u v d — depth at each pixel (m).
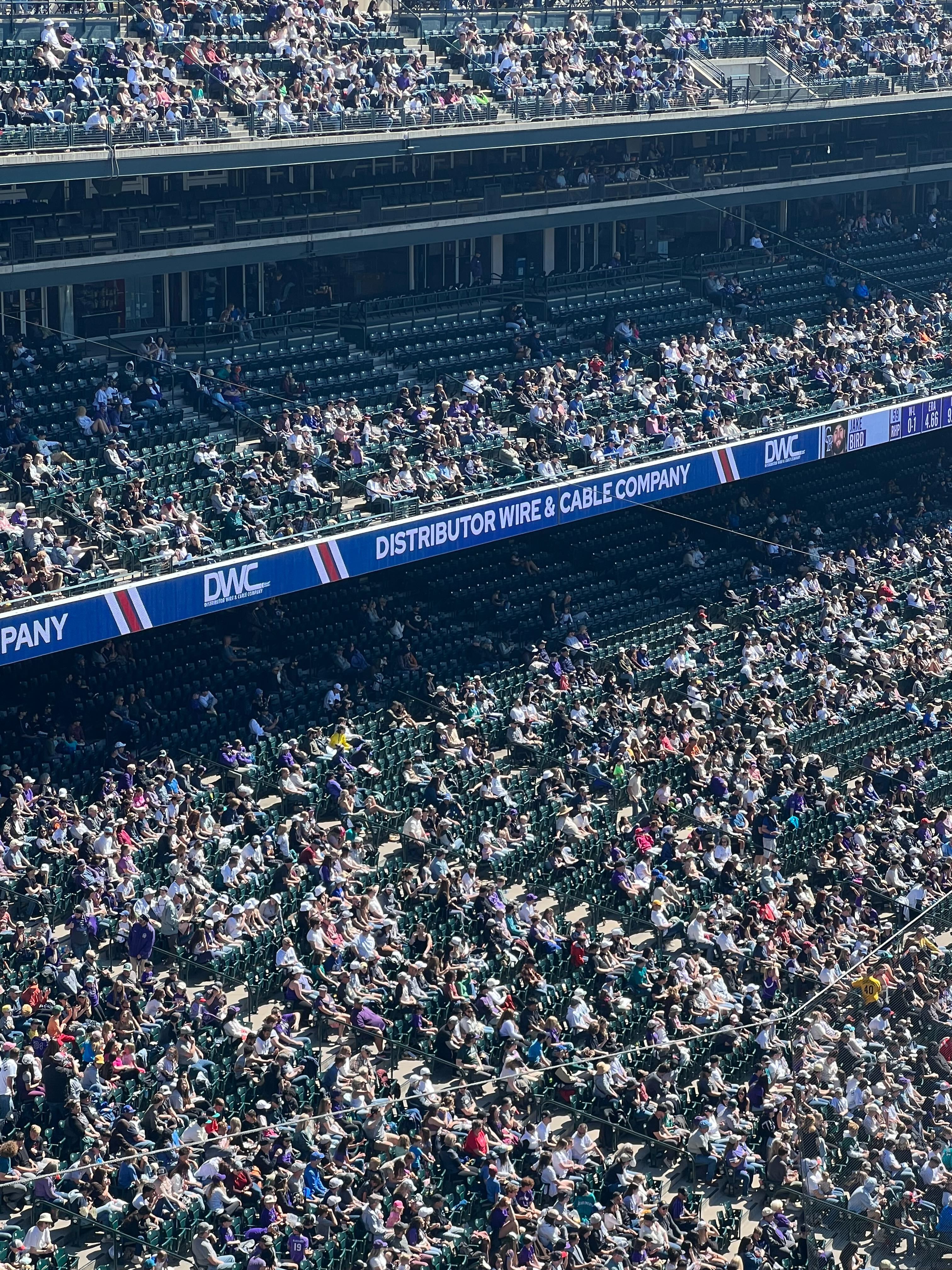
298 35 124.88
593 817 99.25
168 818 88.62
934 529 140.62
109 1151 70.50
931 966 94.06
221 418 112.31
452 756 101.12
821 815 103.69
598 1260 72.62
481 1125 75.69
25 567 92.25
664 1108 80.38
